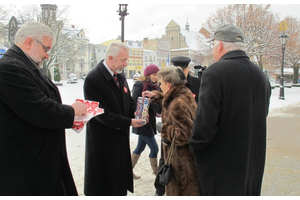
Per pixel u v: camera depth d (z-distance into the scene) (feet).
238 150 5.39
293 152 14.67
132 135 18.17
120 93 8.06
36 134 5.41
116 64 7.67
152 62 221.87
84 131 19.12
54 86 6.42
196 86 10.17
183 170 6.81
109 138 7.78
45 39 5.74
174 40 228.22
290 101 43.47
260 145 5.77
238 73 5.40
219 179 5.55
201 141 5.45
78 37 133.08
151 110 10.59
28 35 5.58
